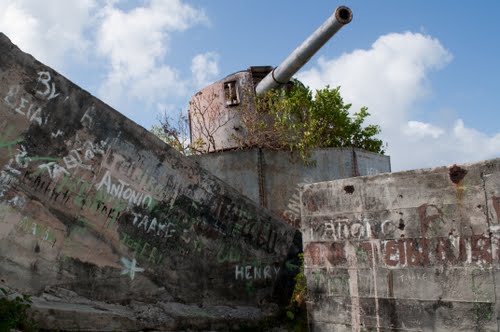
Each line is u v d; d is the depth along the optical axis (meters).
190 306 7.52
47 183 6.63
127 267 7.13
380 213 6.18
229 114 12.44
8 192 6.34
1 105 6.39
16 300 5.48
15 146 6.45
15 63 6.52
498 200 5.33
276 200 10.84
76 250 6.76
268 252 8.49
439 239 5.70
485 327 5.30
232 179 10.85
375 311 6.11
